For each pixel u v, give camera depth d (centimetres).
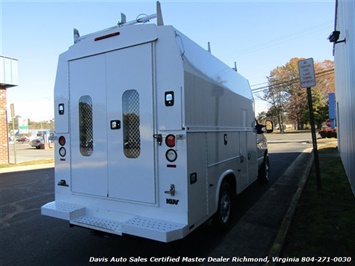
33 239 469
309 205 563
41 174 1226
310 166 1017
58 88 450
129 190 378
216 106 439
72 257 400
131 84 373
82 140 425
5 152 1622
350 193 641
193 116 358
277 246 383
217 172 432
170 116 345
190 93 352
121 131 383
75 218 402
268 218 532
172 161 344
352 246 382
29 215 609
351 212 513
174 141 342
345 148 884
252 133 663
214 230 450
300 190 674
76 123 430
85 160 421
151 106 357
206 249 410
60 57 445
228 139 490
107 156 397
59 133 450
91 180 415
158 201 355
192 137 351
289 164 1207
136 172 371
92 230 392
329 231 432
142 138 365
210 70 426
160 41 352
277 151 1831
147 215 364
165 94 347
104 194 401
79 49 421
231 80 534
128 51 375
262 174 809
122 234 353
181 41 356
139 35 365
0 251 424
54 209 409
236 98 547
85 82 418
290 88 6275
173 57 344
